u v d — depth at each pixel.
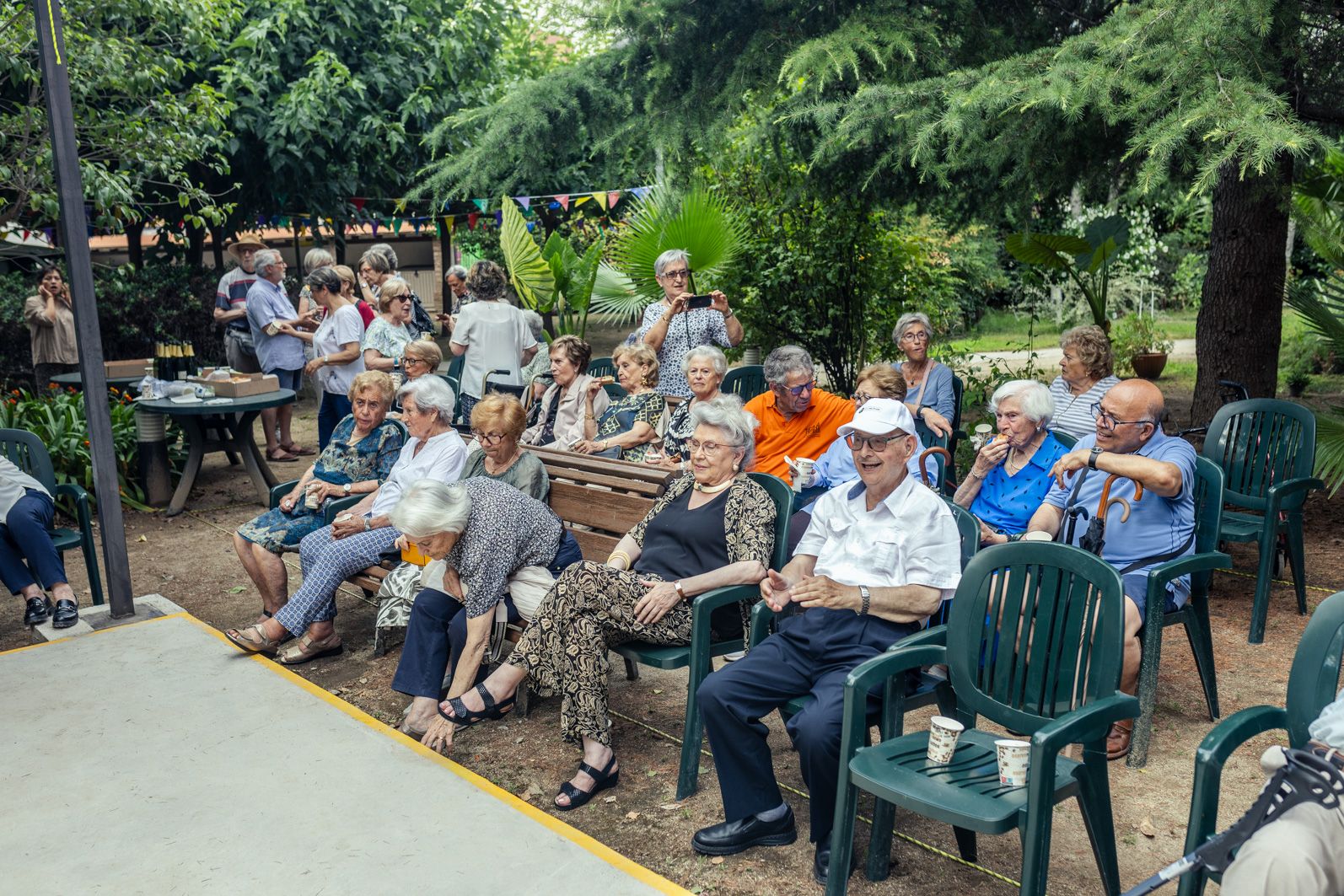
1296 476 4.88
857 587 3.25
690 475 4.02
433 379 4.96
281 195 13.01
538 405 6.41
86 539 5.43
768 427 5.29
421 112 12.89
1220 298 7.57
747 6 6.92
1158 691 4.27
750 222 9.52
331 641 4.90
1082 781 2.69
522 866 3.09
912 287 9.97
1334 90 5.78
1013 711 2.94
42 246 10.46
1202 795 2.38
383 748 3.87
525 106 7.78
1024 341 15.91
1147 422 3.86
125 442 8.00
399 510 3.79
